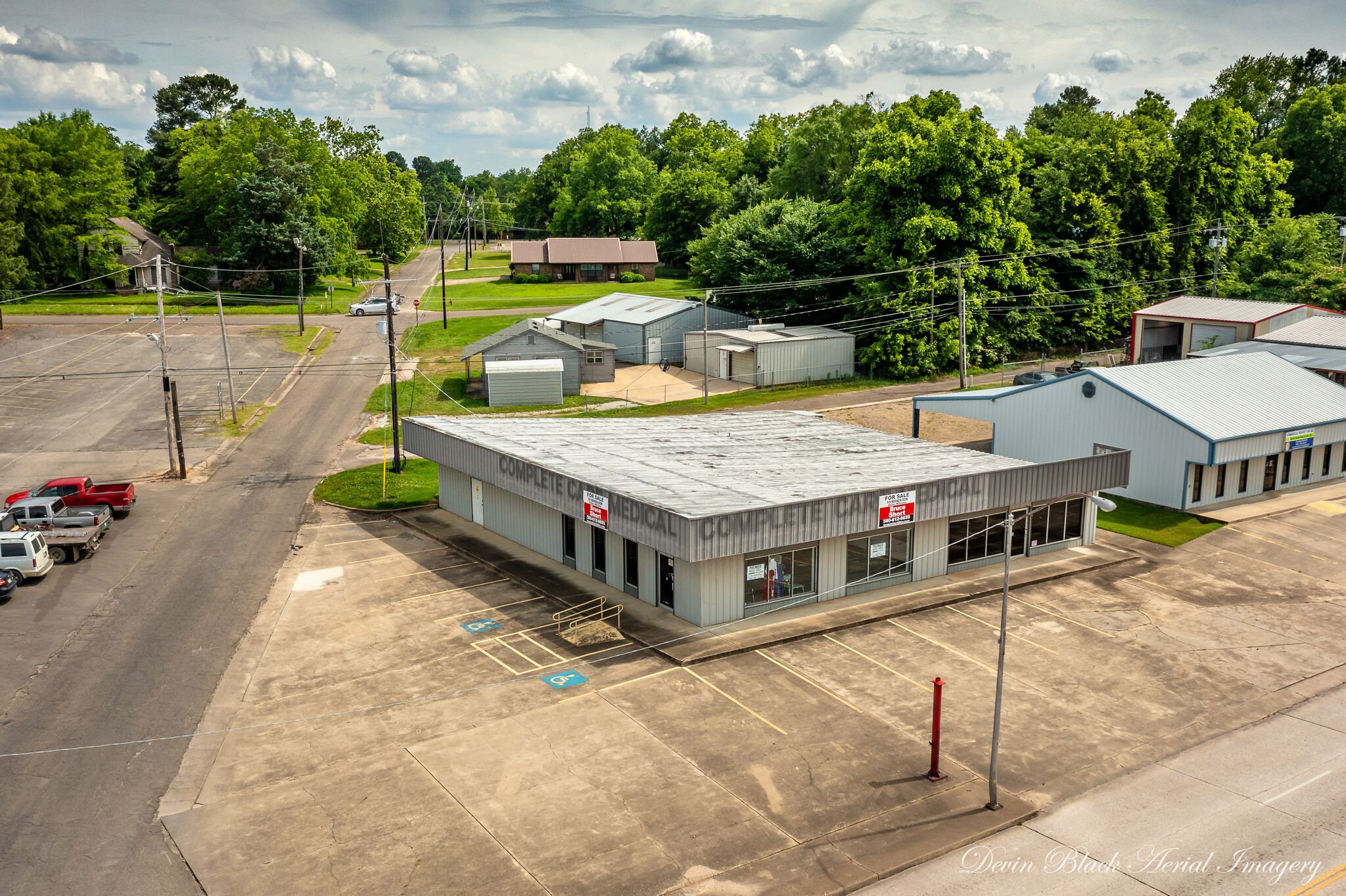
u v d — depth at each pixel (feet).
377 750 79.25
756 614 107.14
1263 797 73.46
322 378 238.48
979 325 258.16
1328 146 369.71
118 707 86.94
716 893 61.52
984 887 62.69
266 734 82.07
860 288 264.72
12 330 273.33
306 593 115.34
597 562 118.73
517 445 134.41
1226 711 87.15
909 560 118.42
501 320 311.06
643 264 428.15
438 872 63.57
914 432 189.67
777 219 301.84
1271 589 117.70
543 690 89.56
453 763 77.15
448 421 156.66
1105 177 293.84
